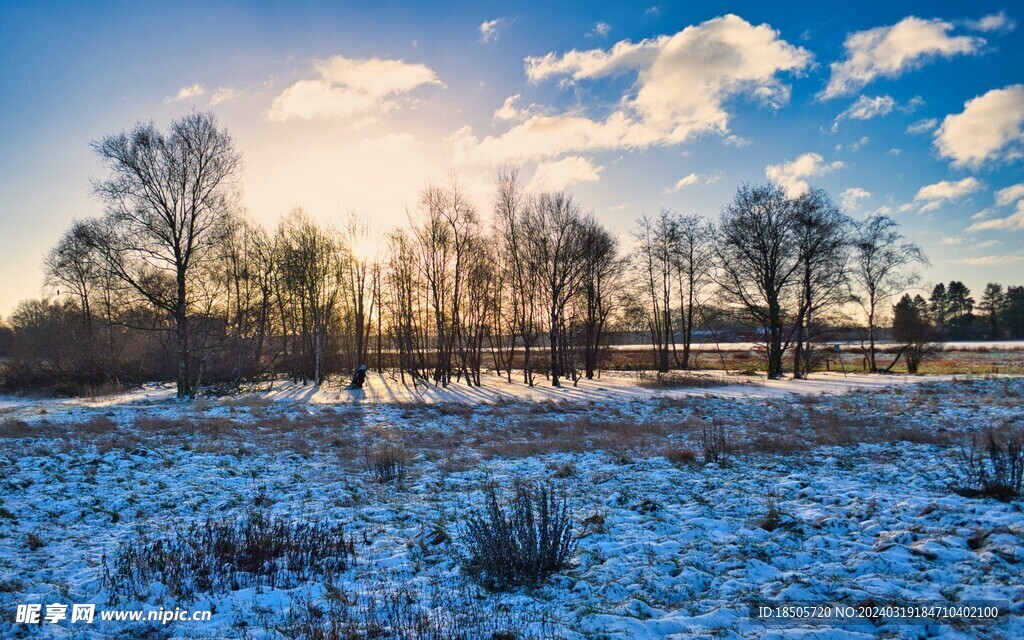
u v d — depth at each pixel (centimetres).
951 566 649
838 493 1020
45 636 531
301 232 4128
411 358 4191
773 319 4159
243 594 645
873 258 4531
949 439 1552
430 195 4166
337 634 530
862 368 4881
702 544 786
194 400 2881
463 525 912
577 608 591
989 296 11325
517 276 4338
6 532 870
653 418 2358
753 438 1720
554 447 1666
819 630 521
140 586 660
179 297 3000
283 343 4703
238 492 1152
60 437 1706
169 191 2878
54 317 4984
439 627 536
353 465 1414
